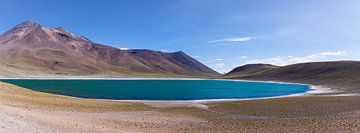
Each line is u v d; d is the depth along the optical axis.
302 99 60.81
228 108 49.66
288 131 29.67
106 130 25.78
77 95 85.81
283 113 43.41
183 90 117.25
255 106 51.41
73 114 35.16
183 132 29.73
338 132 27.59
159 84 165.12
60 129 21.72
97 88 120.44
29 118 22.34
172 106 51.88
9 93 45.66
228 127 32.78
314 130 29.25
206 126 33.31
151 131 29.19
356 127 29.12
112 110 42.47
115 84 157.62
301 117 39.19
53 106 39.59
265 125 33.69
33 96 48.78
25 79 196.25
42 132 19.53
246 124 34.59
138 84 162.25
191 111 46.12
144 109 46.34
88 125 26.80
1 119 19.56
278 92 106.50
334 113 40.44
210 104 56.06
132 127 30.42
